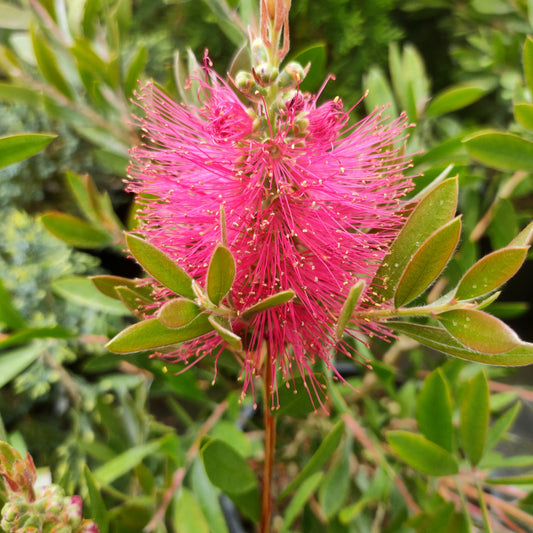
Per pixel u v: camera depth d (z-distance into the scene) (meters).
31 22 0.22
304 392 0.15
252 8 0.21
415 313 0.13
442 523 0.19
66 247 0.34
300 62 0.19
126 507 0.19
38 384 0.30
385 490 0.21
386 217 0.15
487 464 0.21
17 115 0.40
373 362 0.21
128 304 0.16
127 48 0.39
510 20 0.29
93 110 0.25
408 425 0.27
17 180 0.40
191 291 0.12
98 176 0.43
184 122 0.16
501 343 0.12
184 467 0.19
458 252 0.24
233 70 0.16
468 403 0.18
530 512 0.20
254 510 0.18
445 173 0.15
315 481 0.18
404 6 0.41
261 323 0.15
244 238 0.15
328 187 0.15
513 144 0.18
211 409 0.25
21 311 0.31
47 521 0.13
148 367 0.20
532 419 0.39
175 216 0.15
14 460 0.13
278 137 0.14
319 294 0.15
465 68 0.33
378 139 0.16
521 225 0.30
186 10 0.40
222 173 0.15
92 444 0.23
